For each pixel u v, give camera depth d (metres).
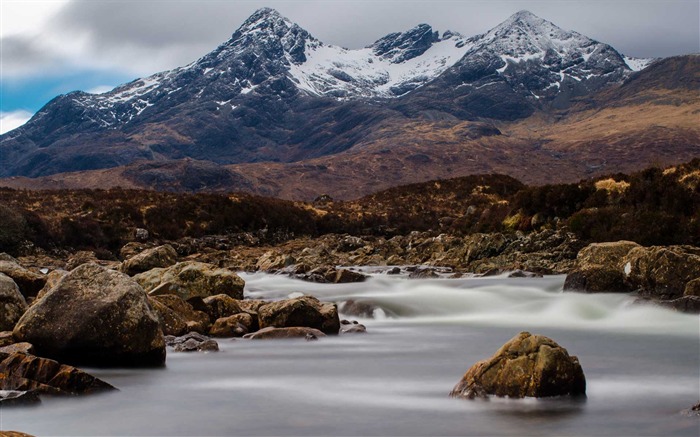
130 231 65.44
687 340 20.05
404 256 55.59
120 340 15.45
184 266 25.80
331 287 34.59
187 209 72.12
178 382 14.55
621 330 22.42
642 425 11.09
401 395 13.38
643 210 42.69
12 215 58.91
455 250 49.88
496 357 12.98
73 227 62.41
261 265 48.97
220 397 13.25
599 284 28.12
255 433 10.91
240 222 73.19
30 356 13.44
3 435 8.25
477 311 27.94
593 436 10.55
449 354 18.25
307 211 82.19
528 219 50.75
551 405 12.23
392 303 28.38
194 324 20.66
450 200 92.38
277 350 18.69
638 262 27.75
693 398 12.83
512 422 11.28
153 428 11.16
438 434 10.73
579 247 41.31
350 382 14.63
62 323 15.30
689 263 26.08
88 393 13.23
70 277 16.12
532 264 39.69
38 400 12.41
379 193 98.44
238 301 23.64
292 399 13.09
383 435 10.73
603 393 13.18
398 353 18.38
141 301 15.92
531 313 27.02
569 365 12.66
